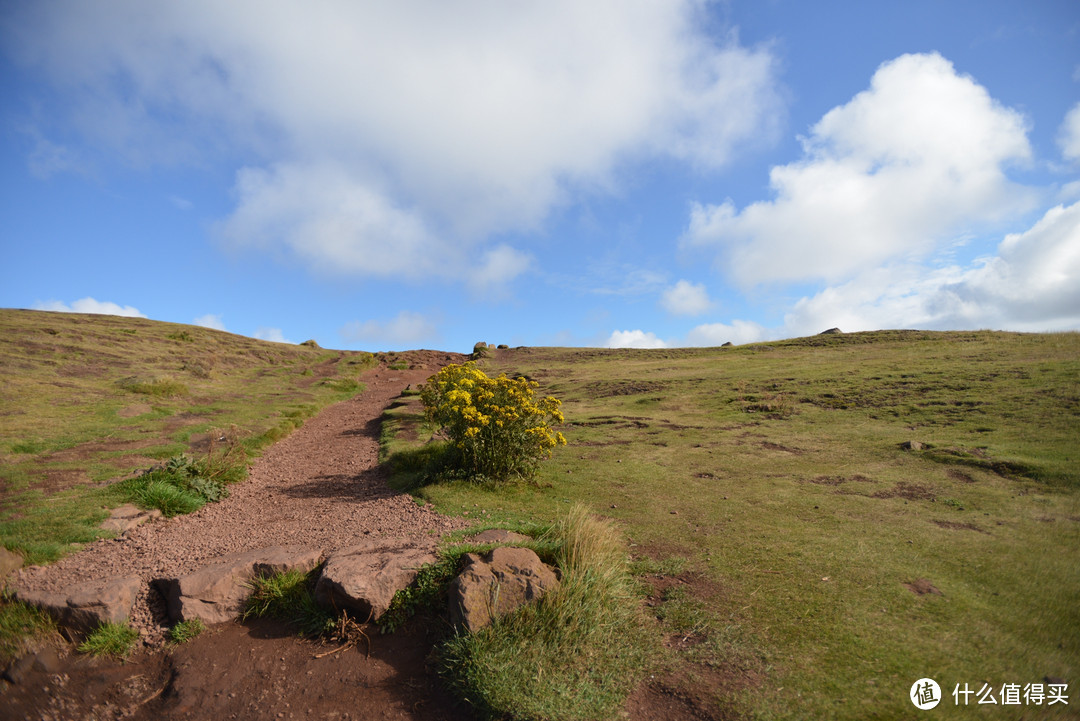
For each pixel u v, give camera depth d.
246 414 16.33
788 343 33.31
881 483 8.78
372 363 37.06
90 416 13.86
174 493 7.95
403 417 16.73
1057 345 19.30
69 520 6.75
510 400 9.10
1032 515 7.05
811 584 5.18
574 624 4.34
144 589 5.21
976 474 8.89
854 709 3.45
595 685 3.87
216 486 8.79
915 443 10.55
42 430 11.95
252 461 11.32
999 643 4.14
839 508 7.63
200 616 4.94
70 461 9.63
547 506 7.78
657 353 35.69
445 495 8.02
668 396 18.81
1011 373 15.37
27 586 5.12
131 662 4.60
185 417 15.02
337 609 4.82
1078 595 4.89
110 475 8.86
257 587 5.16
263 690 4.18
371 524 7.02
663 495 8.44
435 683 4.13
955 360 18.91
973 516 7.12
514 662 4.02
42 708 4.06
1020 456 9.27
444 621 4.65
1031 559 5.68
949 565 5.58
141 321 39.94
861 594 4.95
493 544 5.42
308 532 6.87
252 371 28.89
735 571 5.52
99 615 4.77
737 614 4.67
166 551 6.23
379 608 4.73
